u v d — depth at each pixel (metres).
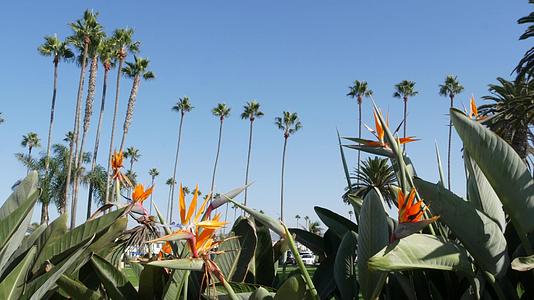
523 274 2.68
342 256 2.82
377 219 2.39
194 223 1.99
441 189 2.37
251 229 2.95
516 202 2.45
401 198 2.06
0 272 2.29
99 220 2.35
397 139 2.64
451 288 2.73
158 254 2.30
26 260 2.14
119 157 2.48
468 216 2.31
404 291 2.63
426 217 2.68
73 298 2.43
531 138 20.50
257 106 45.16
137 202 2.30
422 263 2.06
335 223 3.46
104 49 28.91
